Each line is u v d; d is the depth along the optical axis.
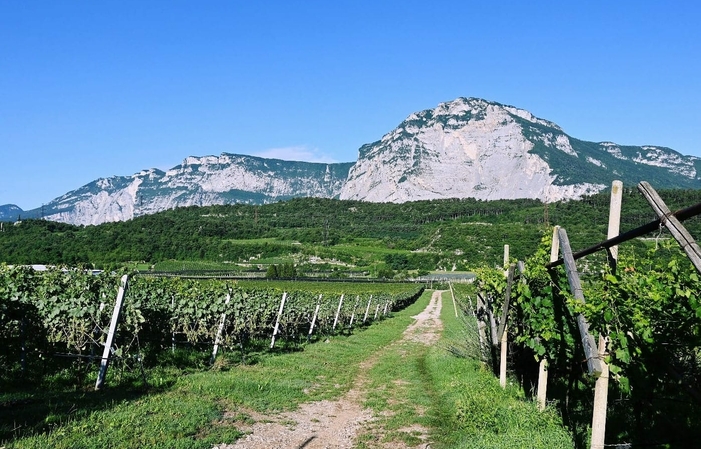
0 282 12.62
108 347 11.07
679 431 7.29
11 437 7.09
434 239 127.31
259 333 20.97
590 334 6.25
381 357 20.53
